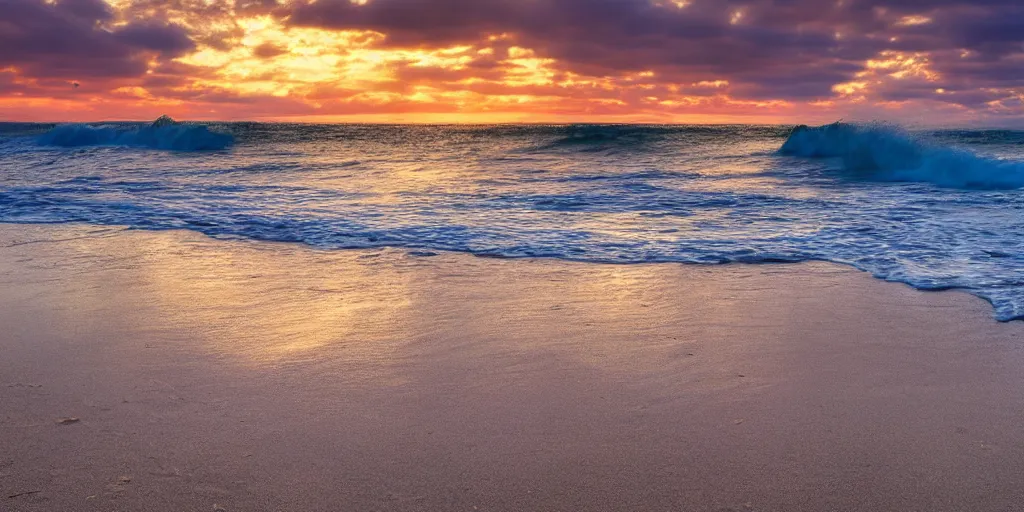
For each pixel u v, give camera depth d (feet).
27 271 17.95
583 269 18.33
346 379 10.66
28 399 9.83
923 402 9.82
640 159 59.98
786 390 10.25
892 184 40.47
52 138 86.17
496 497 7.38
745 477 7.79
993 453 8.30
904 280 16.78
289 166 53.47
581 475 7.82
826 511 7.14
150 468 7.91
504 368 11.14
